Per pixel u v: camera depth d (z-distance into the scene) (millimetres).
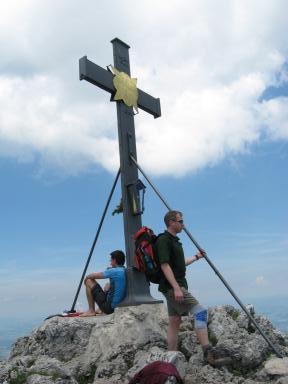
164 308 5359
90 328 5047
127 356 4574
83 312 5738
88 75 5750
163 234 4375
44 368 4242
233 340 4559
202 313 4266
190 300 4270
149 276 4406
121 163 6059
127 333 4820
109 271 5508
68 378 4211
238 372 4238
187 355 4582
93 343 4879
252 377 4156
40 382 3945
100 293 5543
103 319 5129
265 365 4184
